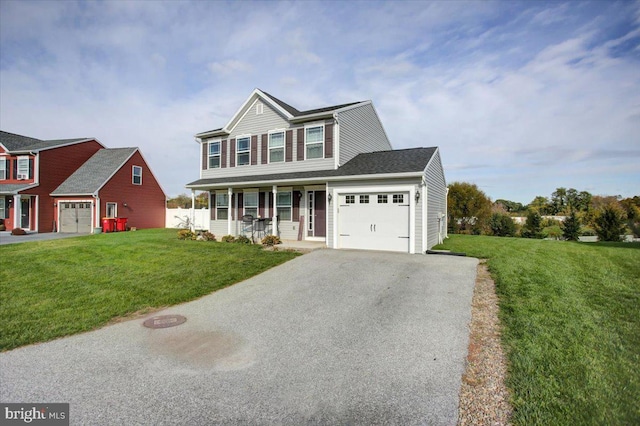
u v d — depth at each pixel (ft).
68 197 76.23
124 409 9.73
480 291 21.33
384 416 9.21
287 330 16.07
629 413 8.68
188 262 32.22
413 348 13.60
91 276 27.37
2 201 75.87
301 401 10.03
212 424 9.00
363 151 52.29
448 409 9.42
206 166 59.11
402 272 26.68
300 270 28.66
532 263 28.94
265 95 50.49
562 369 11.01
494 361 12.13
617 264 28.43
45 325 17.03
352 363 12.48
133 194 83.76
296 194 48.24
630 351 12.26
